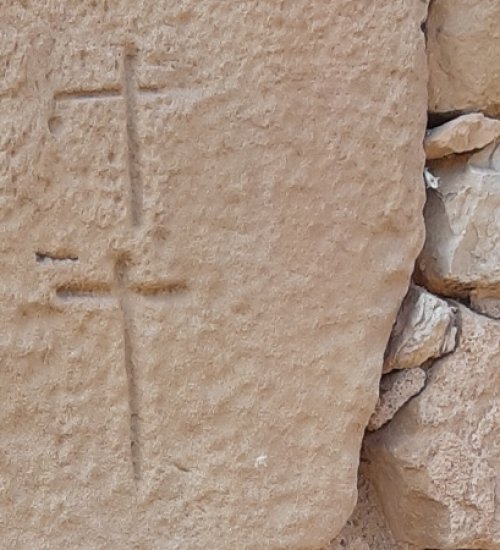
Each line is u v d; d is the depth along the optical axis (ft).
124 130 1.97
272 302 2.08
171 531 2.11
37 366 2.02
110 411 2.06
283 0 1.99
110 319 2.03
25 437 2.04
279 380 2.11
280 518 2.15
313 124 2.04
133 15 1.95
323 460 2.16
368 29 2.05
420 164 2.14
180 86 1.98
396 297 2.17
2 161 1.93
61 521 2.07
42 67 1.93
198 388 2.08
